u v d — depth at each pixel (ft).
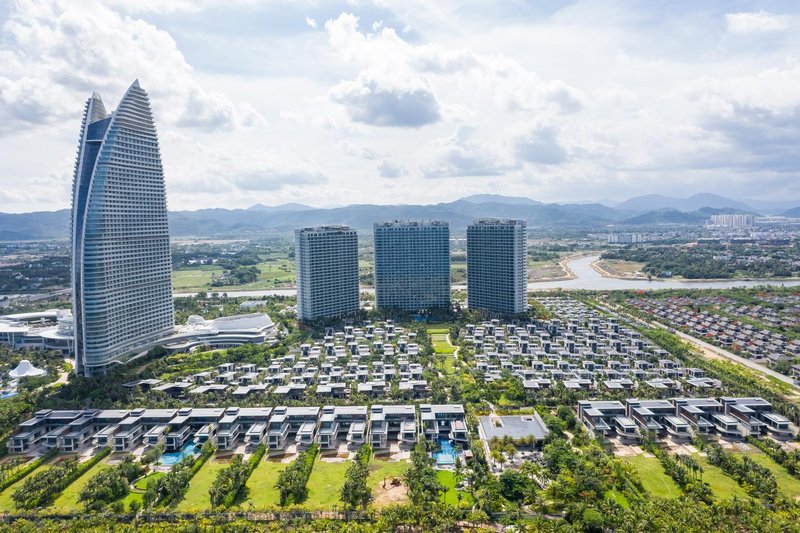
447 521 622.54
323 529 617.21
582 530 611.06
